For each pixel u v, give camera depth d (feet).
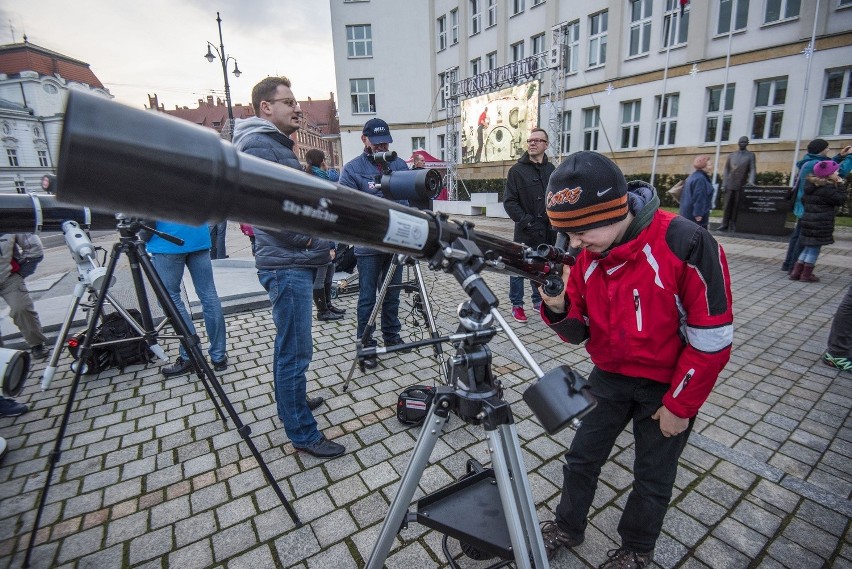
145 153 1.58
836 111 38.19
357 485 7.29
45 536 6.38
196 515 6.73
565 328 5.06
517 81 50.26
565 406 2.62
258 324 15.34
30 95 124.26
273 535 6.33
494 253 3.42
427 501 4.62
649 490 4.97
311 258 7.20
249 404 9.93
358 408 9.62
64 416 6.19
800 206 19.31
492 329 3.13
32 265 12.30
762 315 14.93
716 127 44.91
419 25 77.82
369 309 11.30
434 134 81.41
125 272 22.67
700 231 4.06
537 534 3.78
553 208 4.03
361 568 5.78
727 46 42.52
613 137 52.90
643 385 4.80
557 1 55.11
